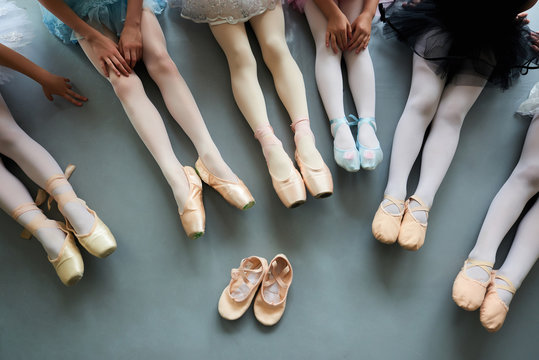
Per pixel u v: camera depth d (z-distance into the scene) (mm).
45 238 1307
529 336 1343
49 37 1573
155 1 1535
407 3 1535
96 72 1541
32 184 1440
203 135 1413
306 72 1575
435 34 1421
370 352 1335
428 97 1418
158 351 1330
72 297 1368
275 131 1515
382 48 1617
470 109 1552
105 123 1506
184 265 1397
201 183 1413
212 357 1326
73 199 1344
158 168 1474
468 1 1386
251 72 1463
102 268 1389
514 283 1312
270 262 1395
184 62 1574
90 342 1335
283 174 1362
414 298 1380
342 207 1454
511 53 1396
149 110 1407
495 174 1490
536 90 1431
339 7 1560
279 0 1507
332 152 1499
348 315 1363
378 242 1426
